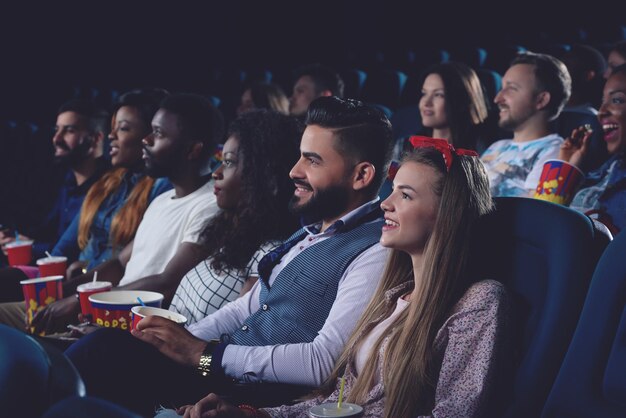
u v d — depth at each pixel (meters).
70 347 1.36
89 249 2.48
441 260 1.23
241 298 1.66
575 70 2.79
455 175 1.24
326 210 1.53
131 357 1.36
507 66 4.27
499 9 7.00
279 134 1.78
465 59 4.79
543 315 1.13
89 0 7.32
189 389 1.40
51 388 0.61
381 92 4.15
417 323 1.22
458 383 1.16
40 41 7.22
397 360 1.22
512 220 1.23
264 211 1.76
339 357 1.37
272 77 5.48
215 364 1.40
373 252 1.43
